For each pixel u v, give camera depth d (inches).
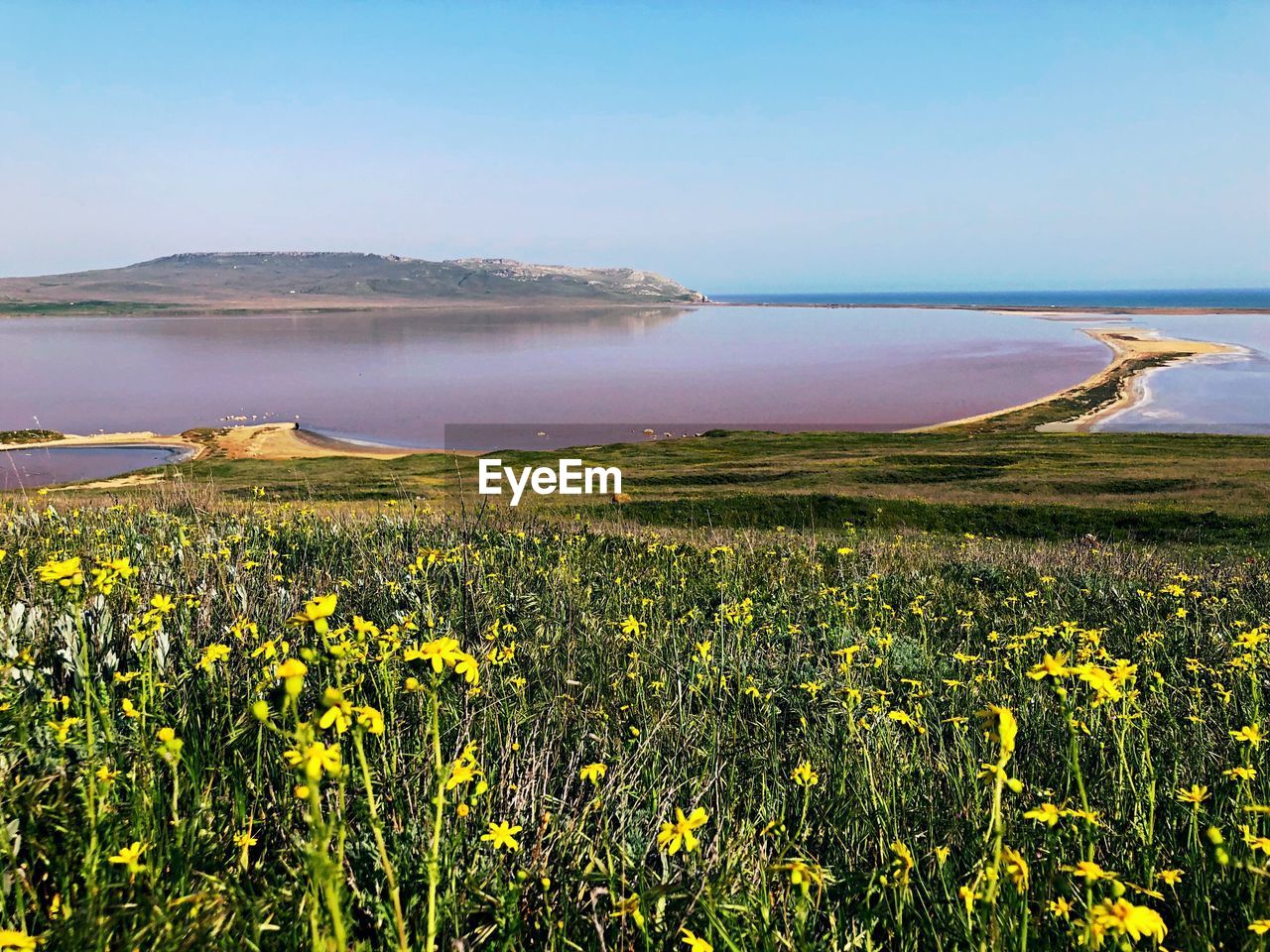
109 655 136.6
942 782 134.1
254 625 160.9
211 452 2864.2
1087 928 57.7
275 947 74.3
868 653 220.8
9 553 239.5
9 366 7204.7
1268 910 78.7
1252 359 5152.6
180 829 83.7
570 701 160.2
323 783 107.3
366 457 2635.3
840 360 6574.8
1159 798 121.6
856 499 1279.5
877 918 89.7
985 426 3203.7
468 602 231.9
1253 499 1295.5
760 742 148.9
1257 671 193.6
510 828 92.4
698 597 302.0
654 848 105.8
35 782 90.2
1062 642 231.3
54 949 65.1
